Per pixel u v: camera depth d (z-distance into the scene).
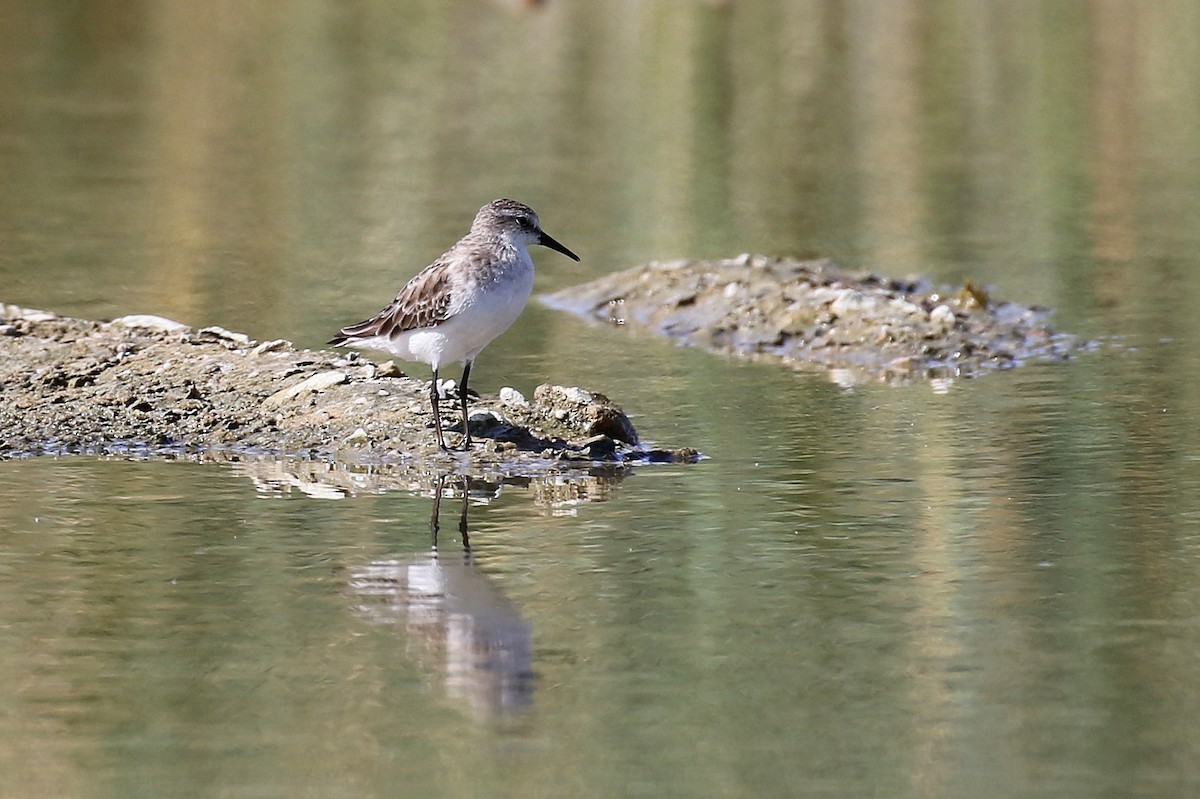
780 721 9.11
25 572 11.37
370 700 9.42
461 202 25.70
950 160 28.66
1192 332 18.64
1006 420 15.41
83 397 15.59
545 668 9.84
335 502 13.03
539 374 17.31
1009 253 22.67
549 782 8.45
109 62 37.22
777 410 15.96
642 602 10.85
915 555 11.70
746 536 12.15
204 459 14.23
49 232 23.67
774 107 33.09
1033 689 9.47
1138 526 12.24
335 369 16.09
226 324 18.84
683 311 20.00
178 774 8.55
